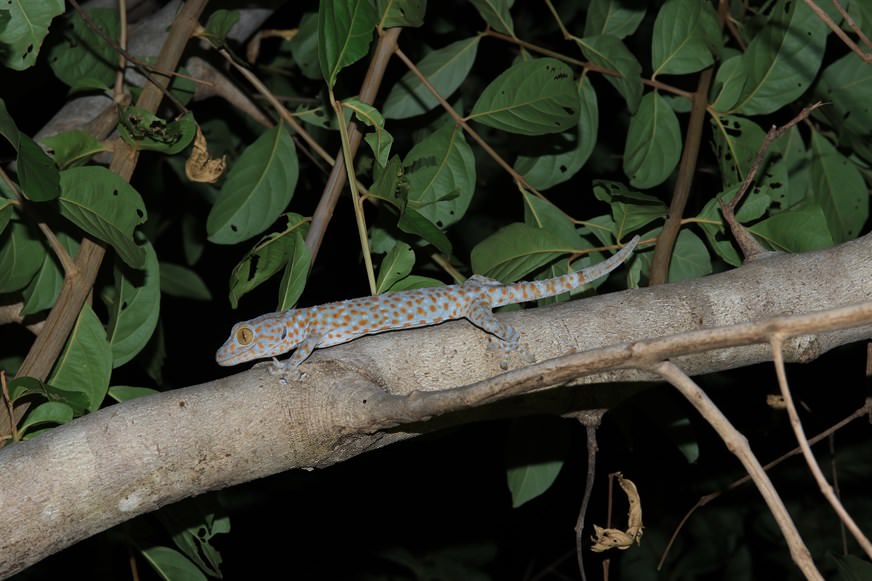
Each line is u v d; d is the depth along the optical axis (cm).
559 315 154
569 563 225
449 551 224
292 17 191
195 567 163
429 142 165
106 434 148
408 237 165
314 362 151
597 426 156
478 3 170
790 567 208
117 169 161
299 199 199
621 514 220
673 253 167
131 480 148
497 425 229
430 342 153
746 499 210
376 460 231
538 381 141
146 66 164
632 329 154
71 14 172
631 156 169
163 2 188
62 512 147
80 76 172
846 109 171
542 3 195
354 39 157
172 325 212
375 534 228
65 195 157
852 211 173
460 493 229
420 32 184
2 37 158
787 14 166
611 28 173
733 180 169
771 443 208
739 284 154
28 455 148
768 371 206
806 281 154
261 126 191
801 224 160
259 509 229
